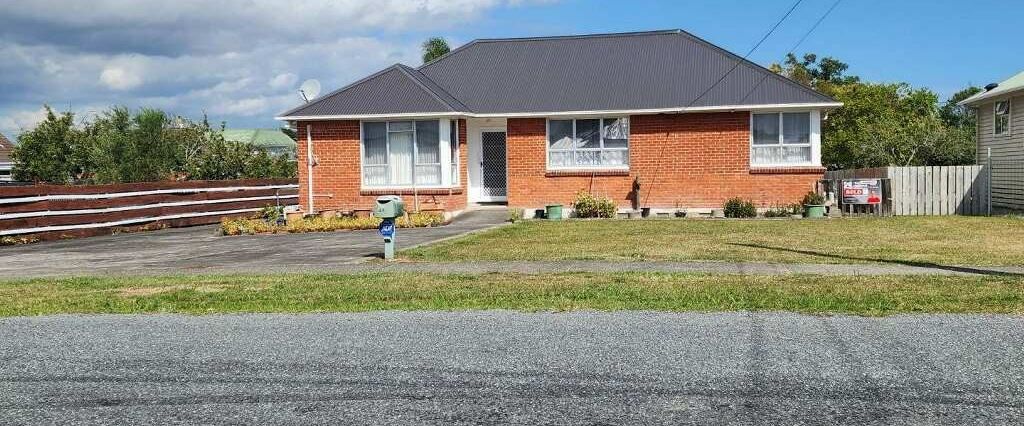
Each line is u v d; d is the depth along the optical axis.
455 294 8.98
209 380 5.75
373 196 22.80
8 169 52.91
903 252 12.76
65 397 5.42
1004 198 24.92
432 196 22.34
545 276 10.45
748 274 10.41
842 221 18.86
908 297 8.27
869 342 6.40
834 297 8.33
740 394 5.21
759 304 8.01
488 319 7.55
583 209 21.70
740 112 22.20
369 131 22.83
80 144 34.50
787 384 5.39
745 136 22.23
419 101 22.38
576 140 23.11
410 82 23.20
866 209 21.38
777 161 22.34
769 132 22.38
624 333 6.88
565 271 10.98
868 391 5.22
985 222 18.25
